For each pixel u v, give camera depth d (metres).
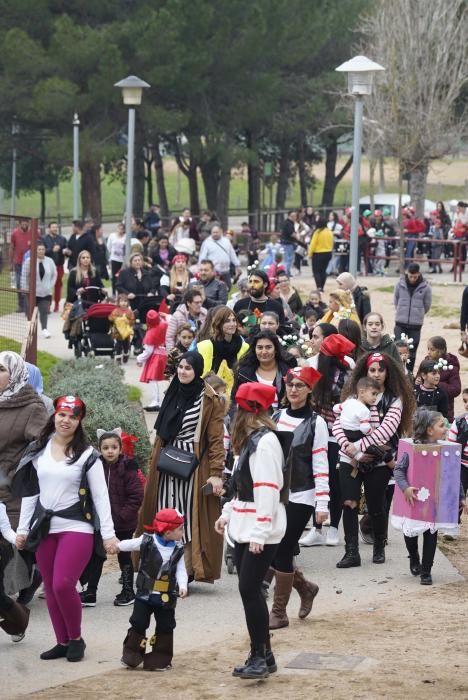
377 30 73.12
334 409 18.61
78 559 14.15
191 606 16.83
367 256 65.69
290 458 13.44
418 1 70.94
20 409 15.93
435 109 72.06
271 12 81.25
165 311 37.16
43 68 74.00
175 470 16.84
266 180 110.88
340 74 87.69
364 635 15.20
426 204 92.12
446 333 45.31
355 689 12.90
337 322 23.92
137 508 17.00
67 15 75.38
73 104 72.75
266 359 18.03
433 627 15.53
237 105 82.81
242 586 13.38
